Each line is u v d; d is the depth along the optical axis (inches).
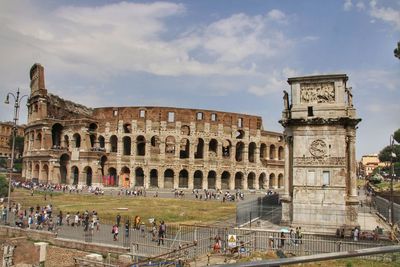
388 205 2386.8
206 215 2768.2
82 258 1648.6
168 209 3068.4
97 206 3238.2
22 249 1889.8
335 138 1993.1
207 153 5723.4
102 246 1750.7
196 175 5821.9
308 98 2050.9
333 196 1973.4
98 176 5457.7
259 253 1469.0
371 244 1569.9
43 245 1860.2
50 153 5452.8
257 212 2421.3
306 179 2020.2
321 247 1595.7
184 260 1414.9
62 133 5856.3
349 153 2007.9
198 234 1953.7
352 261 1322.6
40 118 5802.2
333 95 2020.2
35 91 6023.6
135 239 1911.9
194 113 5753.0
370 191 4242.1
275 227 2026.3
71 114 6230.3
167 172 5723.4
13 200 3570.4
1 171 6978.4
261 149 6323.8
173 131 5689.0
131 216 2672.2
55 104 6127.0
